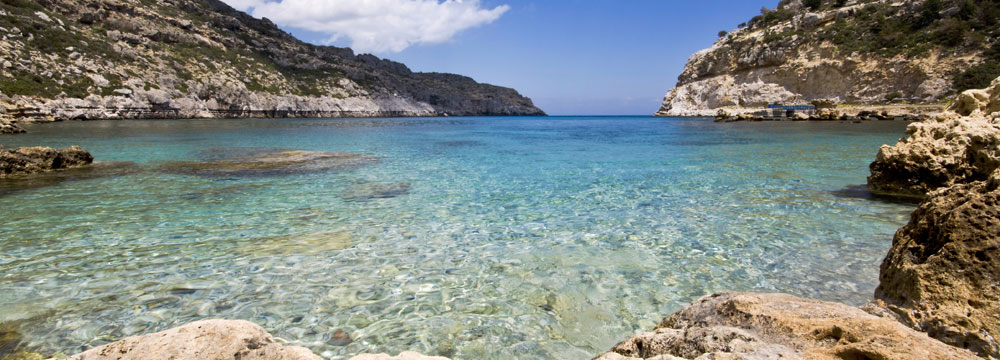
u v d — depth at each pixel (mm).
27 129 34062
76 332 4188
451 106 140875
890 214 8352
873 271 5602
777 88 78000
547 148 22891
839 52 72438
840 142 24406
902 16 72875
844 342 2340
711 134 33625
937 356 2039
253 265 5883
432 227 7715
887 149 10133
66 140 25172
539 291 5125
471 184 11859
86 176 12672
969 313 3031
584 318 4500
